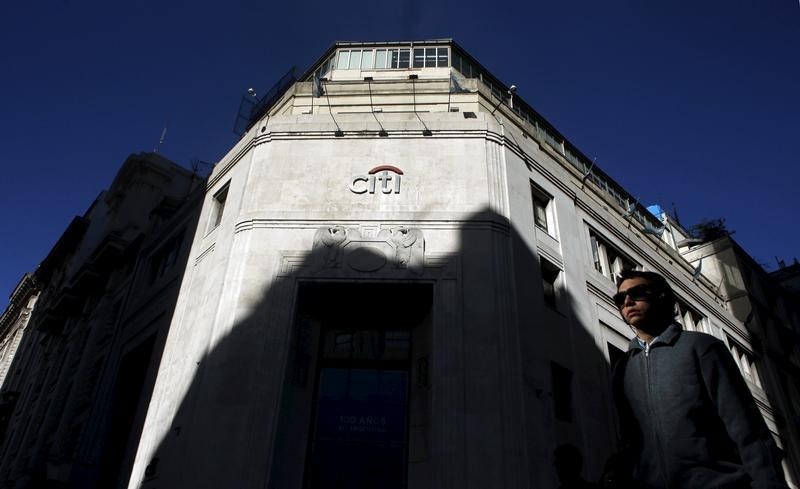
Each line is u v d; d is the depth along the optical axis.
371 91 18.72
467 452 11.80
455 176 15.83
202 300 15.52
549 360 14.71
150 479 13.41
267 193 15.83
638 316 3.29
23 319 48.94
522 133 19.94
